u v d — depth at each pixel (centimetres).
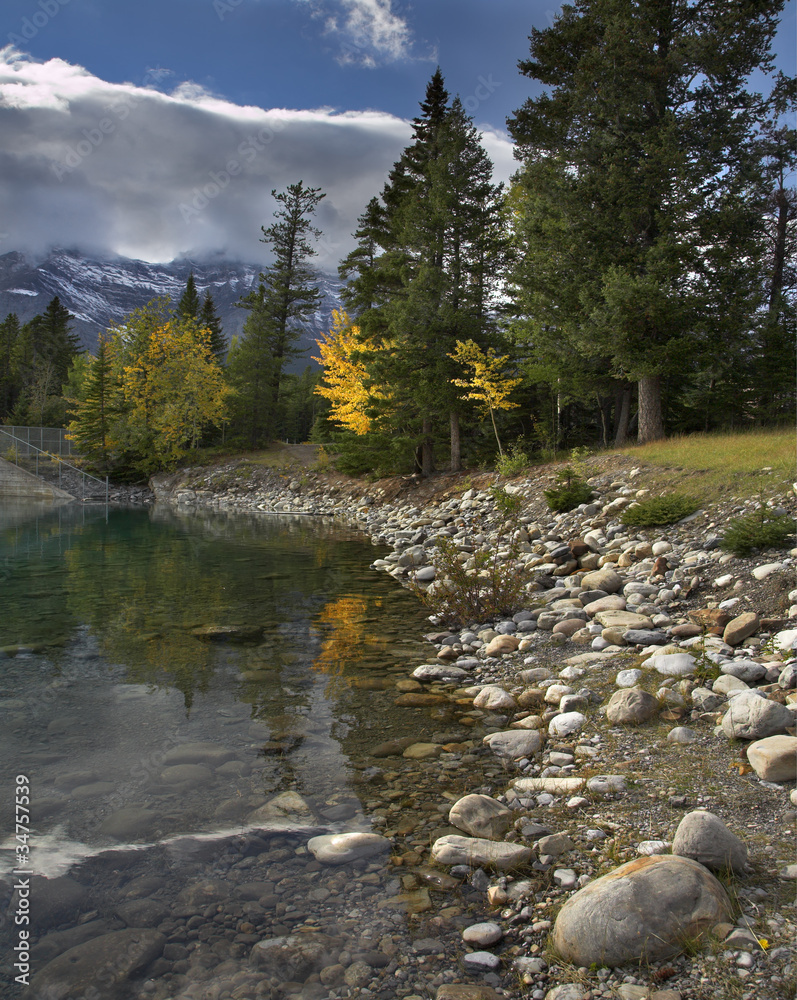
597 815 381
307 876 333
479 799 395
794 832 337
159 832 374
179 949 275
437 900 312
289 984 254
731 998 232
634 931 259
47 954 271
